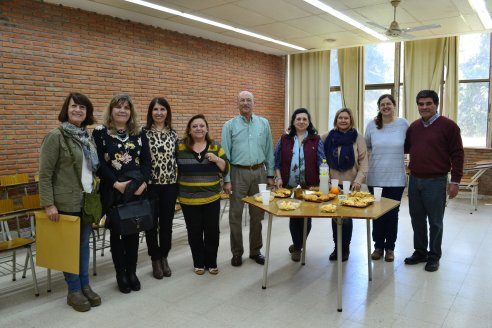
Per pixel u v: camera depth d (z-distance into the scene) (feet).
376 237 11.93
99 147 8.97
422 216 11.25
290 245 13.43
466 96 23.22
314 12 17.76
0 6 14.21
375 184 11.62
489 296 9.28
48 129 15.87
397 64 24.88
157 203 10.22
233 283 10.20
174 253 12.79
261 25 19.99
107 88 17.90
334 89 28.09
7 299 9.41
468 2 16.30
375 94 26.40
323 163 10.01
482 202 21.12
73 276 8.75
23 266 11.72
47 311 8.75
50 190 8.12
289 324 8.04
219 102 24.13
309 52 27.94
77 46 16.66
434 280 10.27
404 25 19.93
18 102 14.92
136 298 9.34
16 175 14.74
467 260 11.81
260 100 27.50
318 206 9.05
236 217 11.34
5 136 14.66
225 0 15.96
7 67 14.53
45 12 15.52
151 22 19.13
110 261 12.05
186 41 21.67
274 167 12.04
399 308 8.70
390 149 11.35
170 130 10.47
